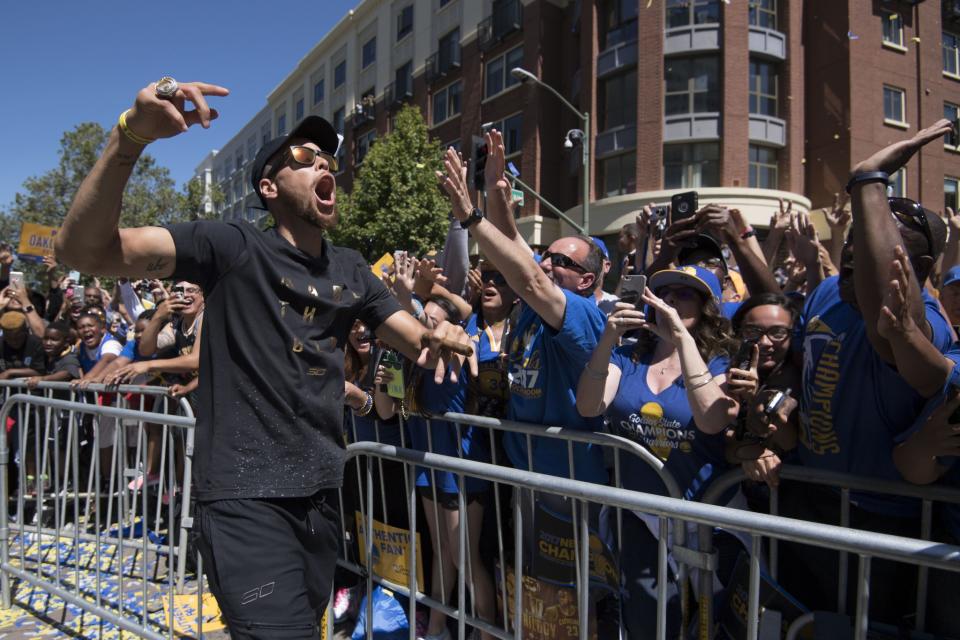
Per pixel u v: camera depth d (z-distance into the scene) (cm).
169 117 136
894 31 1692
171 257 163
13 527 450
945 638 168
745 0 1614
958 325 284
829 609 191
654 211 335
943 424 156
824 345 196
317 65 3297
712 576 183
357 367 328
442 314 292
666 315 211
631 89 1728
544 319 231
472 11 2238
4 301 552
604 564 229
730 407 198
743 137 1608
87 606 301
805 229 333
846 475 183
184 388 350
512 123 2069
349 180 2941
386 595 305
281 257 176
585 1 1820
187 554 374
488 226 221
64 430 483
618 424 234
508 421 250
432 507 279
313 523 178
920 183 1703
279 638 160
